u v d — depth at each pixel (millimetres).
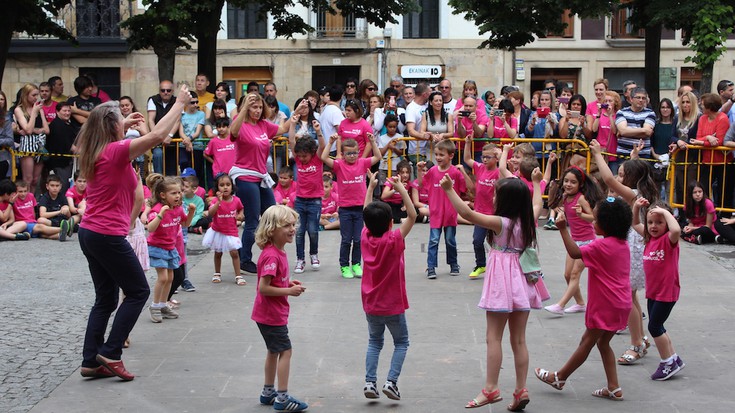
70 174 14227
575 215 8102
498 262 5980
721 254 11297
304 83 28891
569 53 28734
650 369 6891
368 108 14898
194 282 10023
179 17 17359
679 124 12984
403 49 28875
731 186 12516
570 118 13461
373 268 6109
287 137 14297
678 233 6348
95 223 6512
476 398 6043
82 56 28172
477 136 13398
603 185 12805
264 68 29000
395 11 22203
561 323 8203
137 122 6691
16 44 27672
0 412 6008
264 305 6027
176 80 28172
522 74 28812
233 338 7793
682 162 12609
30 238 12914
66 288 9695
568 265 8555
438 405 6141
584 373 6809
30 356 7254
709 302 8930
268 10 22453
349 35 28875
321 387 6535
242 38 28766
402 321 6172
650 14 18781
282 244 6121
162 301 8383
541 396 6301
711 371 6824
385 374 6805
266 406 6164
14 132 14008
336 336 7809
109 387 6543
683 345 7508
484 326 8094
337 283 9883
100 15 28016
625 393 6344
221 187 9680
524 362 5969
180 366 7031
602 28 28672
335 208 13492
